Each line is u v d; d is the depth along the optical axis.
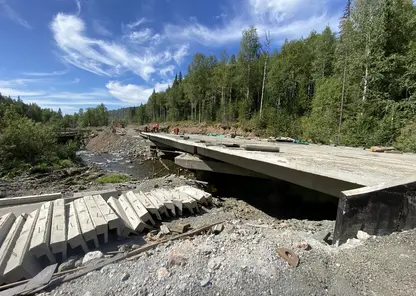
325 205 7.27
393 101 12.15
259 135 24.14
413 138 9.84
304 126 20.06
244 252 2.76
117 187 8.80
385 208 3.02
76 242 3.18
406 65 12.10
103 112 86.00
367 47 13.23
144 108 82.38
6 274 2.41
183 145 13.18
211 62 44.12
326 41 24.16
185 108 55.62
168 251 3.02
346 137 13.50
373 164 5.65
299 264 2.41
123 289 2.20
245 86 32.47
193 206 5.49
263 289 2.06
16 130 14.37
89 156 24.33
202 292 2.06
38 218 3.76
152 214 4.86
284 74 26.30
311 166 5.26
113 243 3.63
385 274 2.15
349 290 1.97
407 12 12.84
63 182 10.69
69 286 2.36
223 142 12.17
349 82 14.95
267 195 8.84
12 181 10.65
